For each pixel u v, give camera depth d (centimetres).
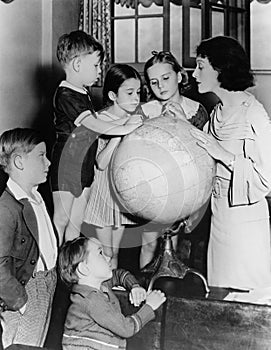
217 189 301
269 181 292
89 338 268
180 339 282
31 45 386
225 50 298
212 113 310
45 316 295
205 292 289
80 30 360
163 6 377
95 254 276
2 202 285
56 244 302
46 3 388
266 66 377
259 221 298
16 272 286
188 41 368
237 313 274
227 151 288
